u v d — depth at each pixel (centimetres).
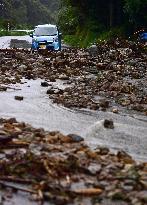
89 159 639
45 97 1350
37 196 523
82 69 2102
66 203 509
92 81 1716
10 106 1184
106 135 914
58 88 1530
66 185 548
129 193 530
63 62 2191
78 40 5069
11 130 783
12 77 1762
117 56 2445
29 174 579
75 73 1950
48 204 511
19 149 674
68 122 1023
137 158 740
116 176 572
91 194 527
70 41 5334
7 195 531
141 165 623
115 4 4469
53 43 3117
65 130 934
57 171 580
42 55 2633
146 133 959
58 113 1124
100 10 4775
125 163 642
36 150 665
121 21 4481
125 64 2236
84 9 5019
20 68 2011
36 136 745
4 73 1856
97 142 839
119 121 1071
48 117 1070
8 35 7962
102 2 4712
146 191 538
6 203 513
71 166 592
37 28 3262
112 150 783
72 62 2220
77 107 1214
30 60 2350
